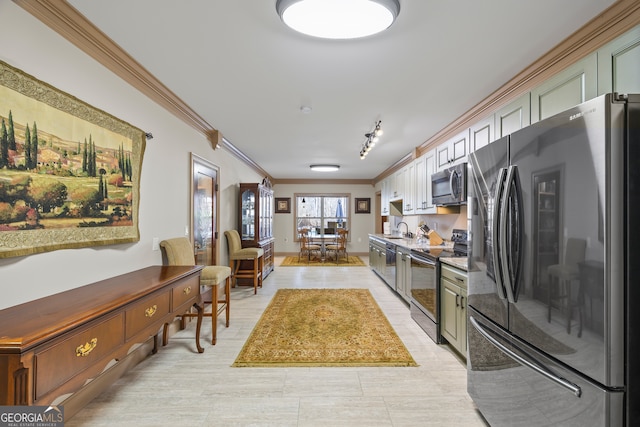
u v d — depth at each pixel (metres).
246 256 4.95
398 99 3.03
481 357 1.81
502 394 1.59
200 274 2.73
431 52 2.16
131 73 2.37
